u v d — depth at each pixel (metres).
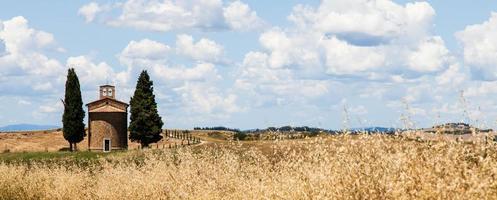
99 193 18.97
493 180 6.74
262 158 11.60
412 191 6.99
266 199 9.84
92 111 103.50
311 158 9.35
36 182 23.64
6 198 22.52
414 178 7.21
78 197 20.36
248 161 12.88
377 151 8.09
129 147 115.81
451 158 7.22
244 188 11.59
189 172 14.59
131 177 18.42
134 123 99.31
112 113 103.50
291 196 9.27
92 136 103.31
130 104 100.81
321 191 8.32
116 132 103.56
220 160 13.98
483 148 7.15
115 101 104.69
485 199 6.49
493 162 6.97
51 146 118.88
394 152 8.11
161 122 100.62
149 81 100.62
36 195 22.25
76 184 21.39
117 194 17.83
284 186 9.70
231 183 12.71
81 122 104.44
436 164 7.25
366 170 7.91
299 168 9.63
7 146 116.00
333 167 8.41
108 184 19.19
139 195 16.39
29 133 131.00
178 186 14.66
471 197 6.53
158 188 15.54
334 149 8.82
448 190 6.71
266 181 10.80
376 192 7.50
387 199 7.32
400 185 7.18
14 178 24.20
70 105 103.75
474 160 7.29
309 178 9.12
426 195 6.86
